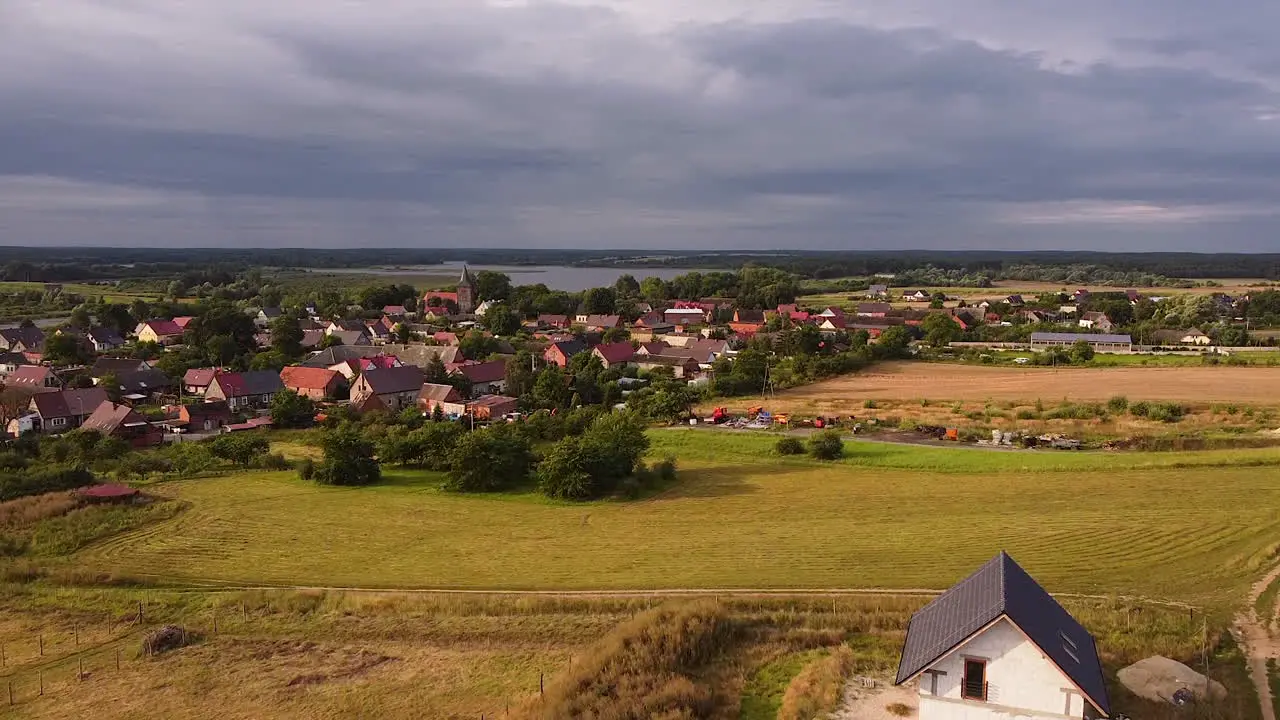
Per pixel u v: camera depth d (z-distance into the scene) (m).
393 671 39.56
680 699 34.12
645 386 126.81
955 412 104.69
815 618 42.50
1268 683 34.78
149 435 98.75
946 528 58.41
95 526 62.91
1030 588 33.34
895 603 44.06
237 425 106.75
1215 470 71.06
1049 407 105.00
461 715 35.34
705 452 87.44
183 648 42.75
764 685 36.50
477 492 74.38
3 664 41.78
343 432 80.81
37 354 153.12
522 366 134.12
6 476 73.69
